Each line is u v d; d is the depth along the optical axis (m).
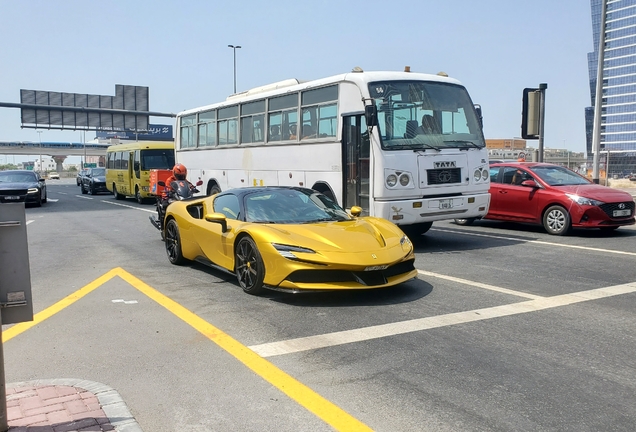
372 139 9.84
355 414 3.53
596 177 19.19
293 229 6.65
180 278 7.93
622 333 5.10
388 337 5.05
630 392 3.81
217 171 16.66
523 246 10.38
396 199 9.84
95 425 3.30
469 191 10.53
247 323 5.58
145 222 16.42
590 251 9.70
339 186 11.03
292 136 12.73
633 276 7.58
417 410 3.57
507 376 4.12
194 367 4.40
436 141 10.29
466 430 3.30
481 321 5.52
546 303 6.19
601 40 18.81
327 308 6.08
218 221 7.24
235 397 3.83
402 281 6.37
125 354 4.73
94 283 7.66
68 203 25.84
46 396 3.73
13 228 3.17
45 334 5.33
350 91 10.60
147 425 3.44
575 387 3.91
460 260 8.98
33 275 8.44
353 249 6.25
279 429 3.36
